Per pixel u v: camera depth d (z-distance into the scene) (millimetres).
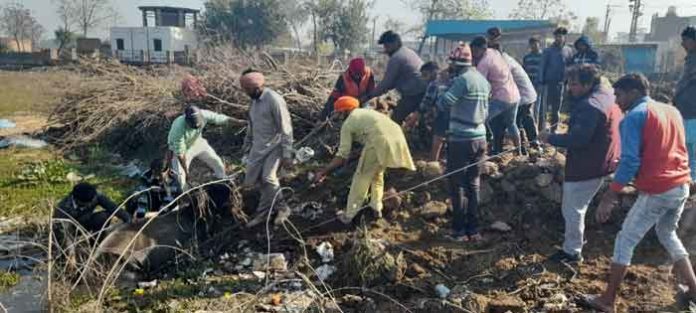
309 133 7914
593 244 5145
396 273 4676
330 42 44656
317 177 5555
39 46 62906
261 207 5684
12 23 59938
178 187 5953
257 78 5426
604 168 4457
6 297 4520
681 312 3982
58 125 11562
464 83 4898
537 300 4352
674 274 4547
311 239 5422
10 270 5008
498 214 5695
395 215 5691
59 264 4637
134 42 42969
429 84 6336
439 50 27734
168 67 11633
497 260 4949
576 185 4551
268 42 42906
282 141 5508
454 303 4270
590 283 4500
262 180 5609
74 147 10039
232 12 41812
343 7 42906
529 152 6656
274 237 5555
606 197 4031
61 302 4254
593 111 4273
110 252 4730
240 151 8383
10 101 16891
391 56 6625
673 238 4082
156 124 9555
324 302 4398
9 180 7934
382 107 7578
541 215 5617
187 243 5277
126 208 5914
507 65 6285
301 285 4746
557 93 8055
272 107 5441
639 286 4430
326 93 8500
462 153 5055
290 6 43156
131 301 4465
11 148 10156
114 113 9906
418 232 5461
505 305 4207
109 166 8859
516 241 5281
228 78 9359
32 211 5949
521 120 6941
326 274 4883
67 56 33406
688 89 5348
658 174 3820
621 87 4027
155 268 4984
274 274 4941
